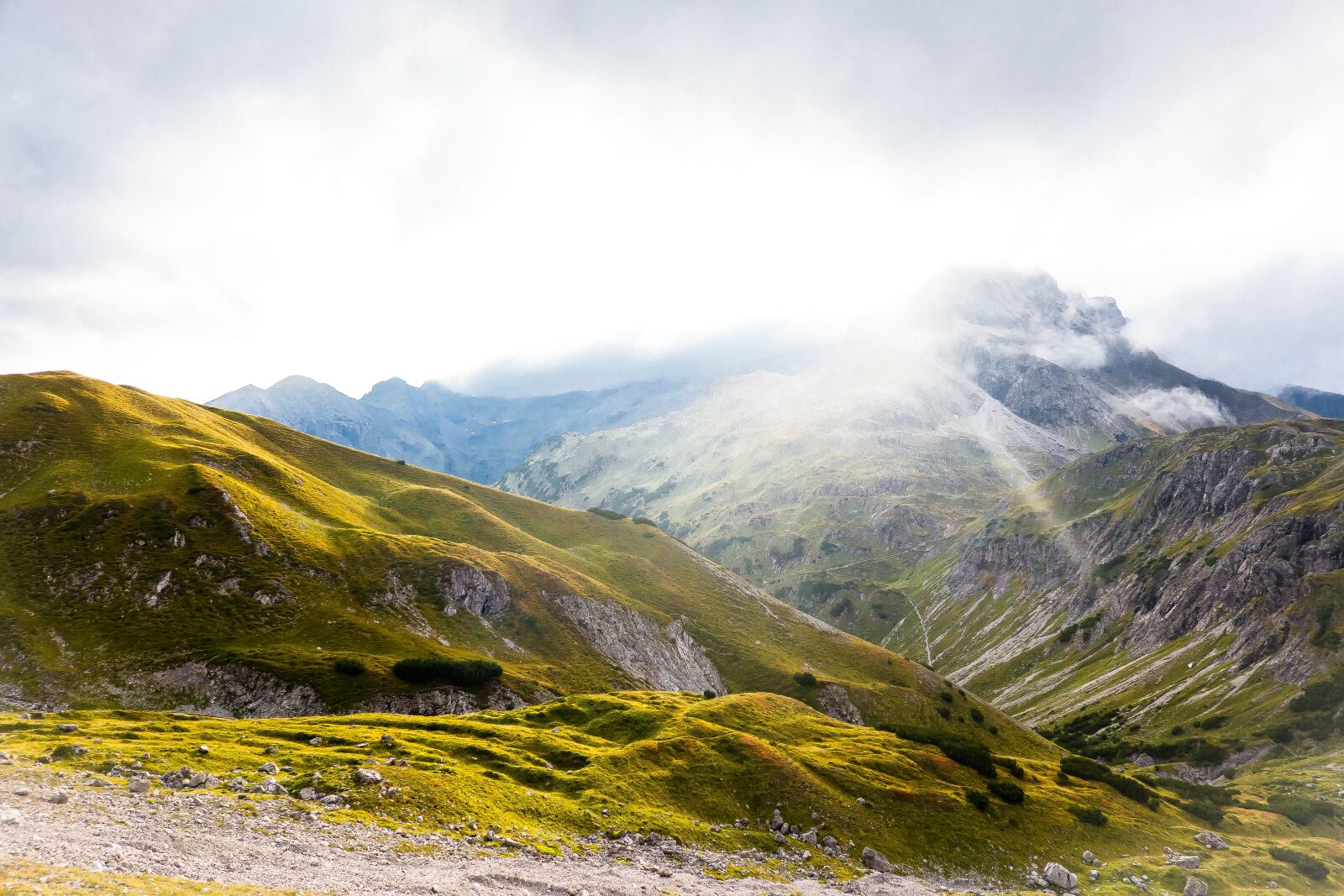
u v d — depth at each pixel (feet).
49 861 88.58
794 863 196.75
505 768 213.25
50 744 173.88
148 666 327.06
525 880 131.13
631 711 291.79
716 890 154.30
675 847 181.37
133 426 545.85
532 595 533.55
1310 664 603.67
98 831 107.34
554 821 180.04
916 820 240.32
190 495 437.58
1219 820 314.14
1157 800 310.86
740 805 224.74
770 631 655.76
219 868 103.96
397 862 126.21
